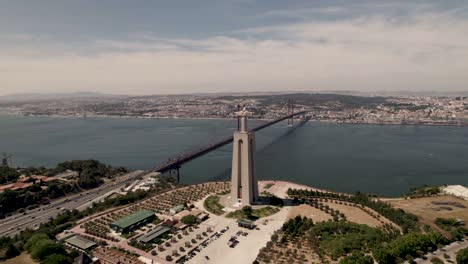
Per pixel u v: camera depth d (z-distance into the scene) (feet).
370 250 479.41
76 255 495.00
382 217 644.69
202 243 545.85
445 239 517.96
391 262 450.30
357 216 648.38
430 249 494.18
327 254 480.64
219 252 515.91
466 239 534.37
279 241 537.24
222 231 591.37
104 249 514.68
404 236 497.46
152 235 565.53
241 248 527.40
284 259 477.77
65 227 613.93
